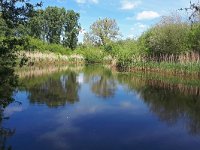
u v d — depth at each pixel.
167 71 39.16
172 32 43.56
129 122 15.11
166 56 43.97
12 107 17.61
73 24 88.56
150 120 15.53
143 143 12.11
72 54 71.38
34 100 19.86
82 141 12.16
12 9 10.73
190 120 15.53
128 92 24.53
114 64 55.25
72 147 11.48
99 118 15.79
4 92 11.66
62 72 42.78
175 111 17.58
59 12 86.56
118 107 18.61
